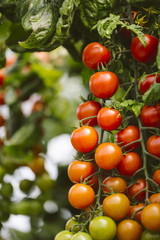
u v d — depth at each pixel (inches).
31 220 42.3
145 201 24.4
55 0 26.9
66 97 54.9
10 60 45.4
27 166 39.5
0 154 39.7
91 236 24.1
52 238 47.1
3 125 43.2
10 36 30.7
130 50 27.2
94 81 25.8
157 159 25.5
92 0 26.9
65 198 52.4
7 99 42.6
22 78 43.8
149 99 24.8
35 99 45.5
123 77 28.8
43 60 48.7
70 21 26.0
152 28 27.3
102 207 24.8
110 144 25.1
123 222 24.4
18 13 27.8
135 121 27.6
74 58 33.7
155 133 25.8
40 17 26.3
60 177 54.2
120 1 27.0
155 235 23.9
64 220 50.9
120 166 25.6
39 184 37.9
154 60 26.6
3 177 37.7
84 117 26.6
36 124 43.1
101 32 25.2
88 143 25.5
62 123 50.6
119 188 25.3
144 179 25.7
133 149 26.1
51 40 26.2
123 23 26.3
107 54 26.5
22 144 40.7
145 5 26.3
